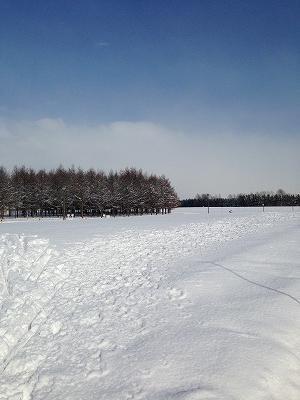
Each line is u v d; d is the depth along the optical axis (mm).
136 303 9125
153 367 6258
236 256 14086
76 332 7664
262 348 6762
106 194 73250
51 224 36781
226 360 6367
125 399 5520
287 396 5738
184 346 6875
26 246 15484
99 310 8719
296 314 8242
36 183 70812
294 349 6945
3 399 5691
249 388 5684
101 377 6109
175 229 26969
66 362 6598
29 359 6695
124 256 14969
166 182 88000
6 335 7500
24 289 9914
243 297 9312
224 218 44781
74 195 68438
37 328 7930
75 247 16531
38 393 5824
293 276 11125
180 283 10469
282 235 21250
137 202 80438
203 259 13859
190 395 5465
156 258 14477
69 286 10602
